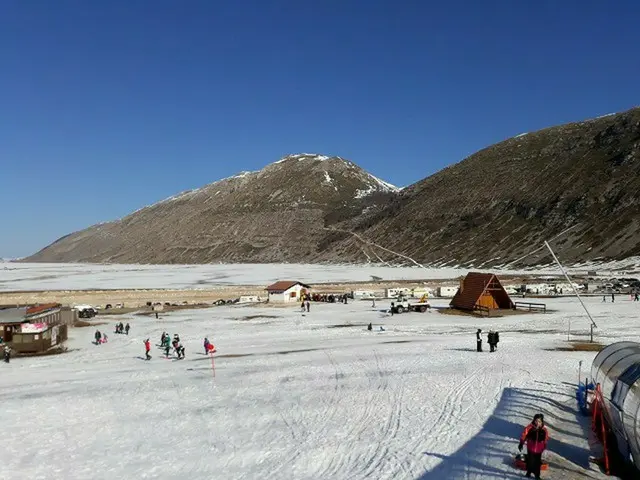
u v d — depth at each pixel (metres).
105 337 47.25
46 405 25.06
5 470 17.08
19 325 42.12
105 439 20.00
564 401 21.67
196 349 40.75
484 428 18.66
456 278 118.19
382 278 125.56
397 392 24.28
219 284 118.12
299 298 78.88
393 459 16.22
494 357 31.62
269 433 19.66
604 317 52.94
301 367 31.23
